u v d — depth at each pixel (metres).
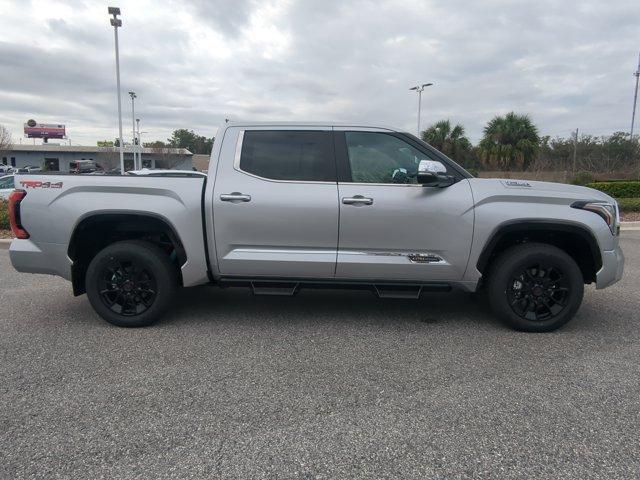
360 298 5.71
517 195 4.40
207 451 2.64
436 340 4.32
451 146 38.03
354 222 4.39
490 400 3.20
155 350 4.06
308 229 4.43
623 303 5.54
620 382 3.47
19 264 4.61
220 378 3.53
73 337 4.37
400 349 4.10
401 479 2.41
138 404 3.14
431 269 4.48
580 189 4.57
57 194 4.52
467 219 4.37
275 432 2.82
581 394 3.29
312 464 2.53
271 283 4.64
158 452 2.63
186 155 60.16
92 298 4.58
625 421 2.94
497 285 4.46
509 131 34.31
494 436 2.78
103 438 2.76
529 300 4.50
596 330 4.60
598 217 4.38
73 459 2.56
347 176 4.51
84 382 3.46
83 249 4.75
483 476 2.43
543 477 2.43
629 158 28.66
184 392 3.30
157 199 4.49
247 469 2.49
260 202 4.42
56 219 4.49
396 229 4.40
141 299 4.66
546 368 3.71
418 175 4.15
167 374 3.59
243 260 4.51
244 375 3.58
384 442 2.72
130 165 57.50
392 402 3.17
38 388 3.36
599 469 2.48
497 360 3.86
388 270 4.49
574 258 4.79
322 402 3.17
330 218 4.40
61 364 3.77
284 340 4.31
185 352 4.02
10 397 3.23
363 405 3.13
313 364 3.78
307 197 4.41
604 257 4.40
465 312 5.16
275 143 4.61
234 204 4.43
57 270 4.61
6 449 2.65
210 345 4.18
